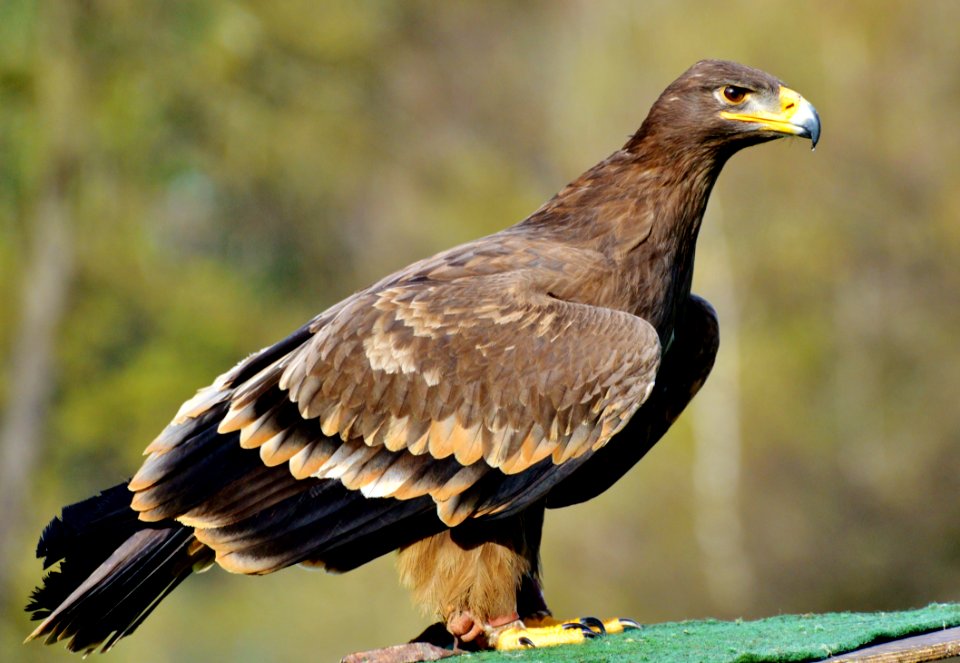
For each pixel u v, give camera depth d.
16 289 18.67
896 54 27.00
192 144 19.23
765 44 26.94
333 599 19.91
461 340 6.09
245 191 20.22
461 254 6.45
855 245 25.88
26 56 18.02
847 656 5.56
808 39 26.94
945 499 23.27
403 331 6.12
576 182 6.63
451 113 26.31
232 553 5.99
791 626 6.35
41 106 18.19
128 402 18.66
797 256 25.44
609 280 6.36
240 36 18.84
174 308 19.41
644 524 22.09
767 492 23.36
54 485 18.81
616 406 6.04
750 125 6.45
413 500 6.06
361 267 22.30
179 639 19.58
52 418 18.77
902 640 5.84
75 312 18.98
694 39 27.06
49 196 18.61
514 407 6.04
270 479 6.05
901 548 22.97
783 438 23.69
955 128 26.58
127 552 5.96
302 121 19.88
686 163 6.52
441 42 26.58
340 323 6.18
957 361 24.67
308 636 19.62
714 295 25.05
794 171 26.22
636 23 27.61
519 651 5.90
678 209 6.52
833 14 26.92
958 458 23.50
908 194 26.42
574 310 6.16
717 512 22.72
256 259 20.86
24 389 18.61
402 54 24.91
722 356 24.11
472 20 27.27
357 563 6.24
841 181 26.41
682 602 21.89
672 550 22.17
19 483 18.47
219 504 6.01
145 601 6.14
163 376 18.80
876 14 26.95
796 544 22.88
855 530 23.09
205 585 20.23
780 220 25.81
